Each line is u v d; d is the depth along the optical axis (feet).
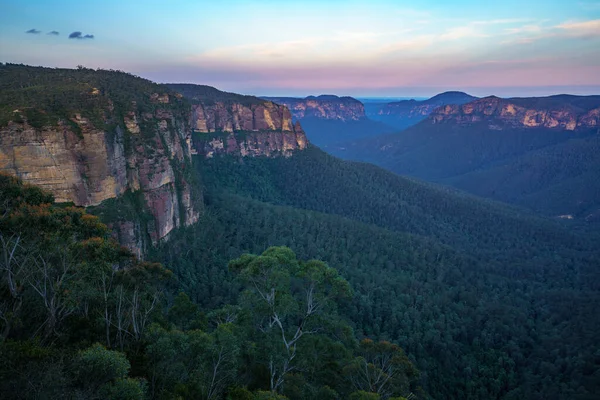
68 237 90.63
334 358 95.55
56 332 85.81
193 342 79.30
